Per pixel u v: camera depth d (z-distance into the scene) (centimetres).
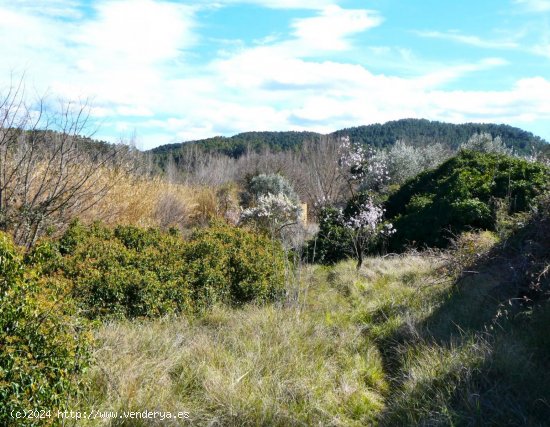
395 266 933
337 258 1114
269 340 531
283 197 1483
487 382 416
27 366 314
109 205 990
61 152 774
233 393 416
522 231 644
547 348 465
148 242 793
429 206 1136
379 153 2081
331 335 589
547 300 526
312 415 416
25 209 725
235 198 1734
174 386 429
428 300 678
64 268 622
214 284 714
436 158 2139
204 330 586
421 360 485
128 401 386
